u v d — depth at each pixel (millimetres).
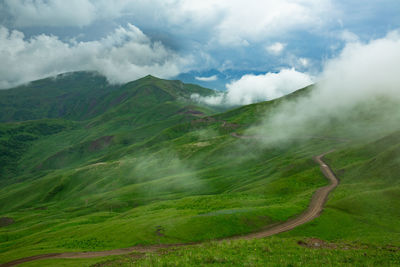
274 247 37719
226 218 71125
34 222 173875
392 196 79500
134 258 39938
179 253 36781
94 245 63469
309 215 76500
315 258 32375
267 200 103750
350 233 63062
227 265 29062
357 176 116250
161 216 86062
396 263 31609
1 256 62812
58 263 50250
